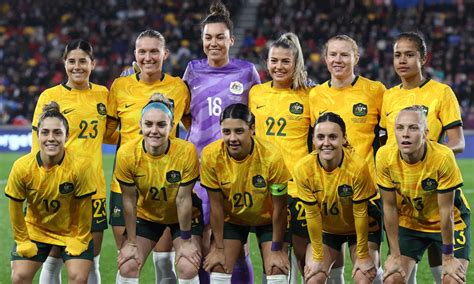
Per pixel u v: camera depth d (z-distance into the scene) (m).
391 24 32.91
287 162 8.52
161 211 8.06
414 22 33.00
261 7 33.84
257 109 8.73
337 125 7.46
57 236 7.88
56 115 7.53
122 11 35.22
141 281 10.20
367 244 7.73
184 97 8.93
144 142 7.84
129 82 8.82
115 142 9.12
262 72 29.42
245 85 9.10
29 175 7.60
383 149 7.62
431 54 31.44
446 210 7.46
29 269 7.77
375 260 7.97
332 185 7.65
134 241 7.93
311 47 31.86
